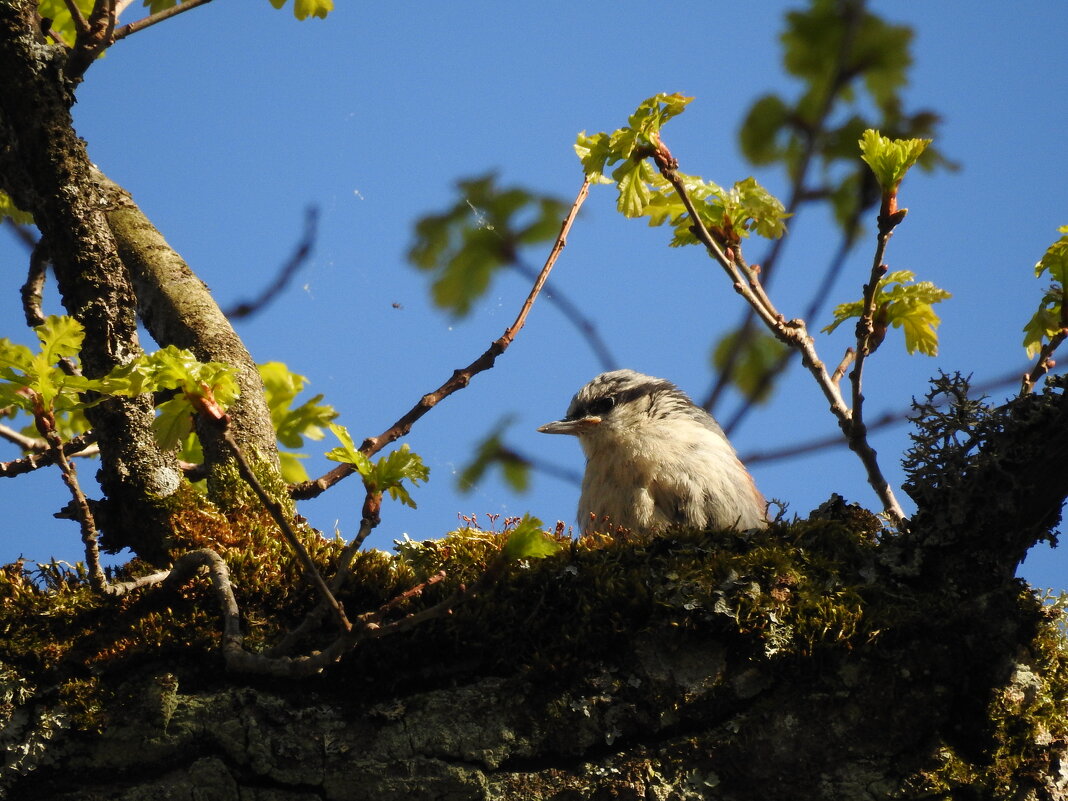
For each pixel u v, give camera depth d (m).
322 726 6.18
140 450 7.34
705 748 6.11
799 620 6.31
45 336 5.83
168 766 6.12
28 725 6.12
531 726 6.17
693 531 6.94
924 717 6.16
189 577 6.57
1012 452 6.69
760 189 9.12
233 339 9.38
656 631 6.36
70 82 7.52
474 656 6.40
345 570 5.71
